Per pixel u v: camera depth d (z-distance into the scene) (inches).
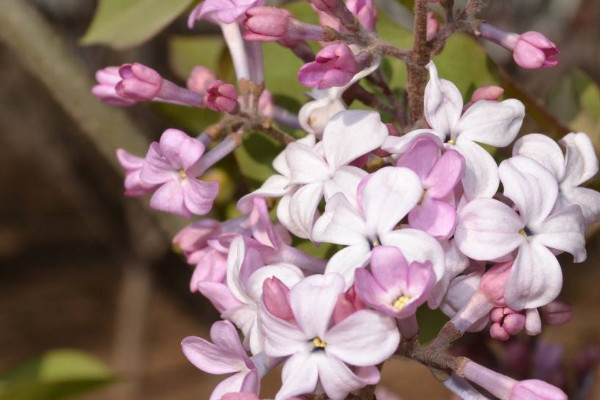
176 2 15.0
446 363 12.1
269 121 13.5
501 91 12.7
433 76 12.3
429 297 12.0
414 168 12.0
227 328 12.0
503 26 22.8
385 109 13.3
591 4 24.9
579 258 12.0
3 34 16.8
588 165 12.5
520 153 12.4
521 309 12.1
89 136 16.8
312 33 12.8
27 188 65.4
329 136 12.3
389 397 17.7
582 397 15.1
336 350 11.6
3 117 43.5
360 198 11.9
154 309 50.4
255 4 12.8
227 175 15.6
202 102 13.4
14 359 52.4
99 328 55.0
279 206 12.6
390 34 14.5
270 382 39.6
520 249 11.9
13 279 60.3
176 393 45.7
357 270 11.5
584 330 42.6
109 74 13.8
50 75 16.7
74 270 61.1
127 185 13.6
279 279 12.0
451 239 12.0
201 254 13.4
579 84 15.6
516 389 12.0
